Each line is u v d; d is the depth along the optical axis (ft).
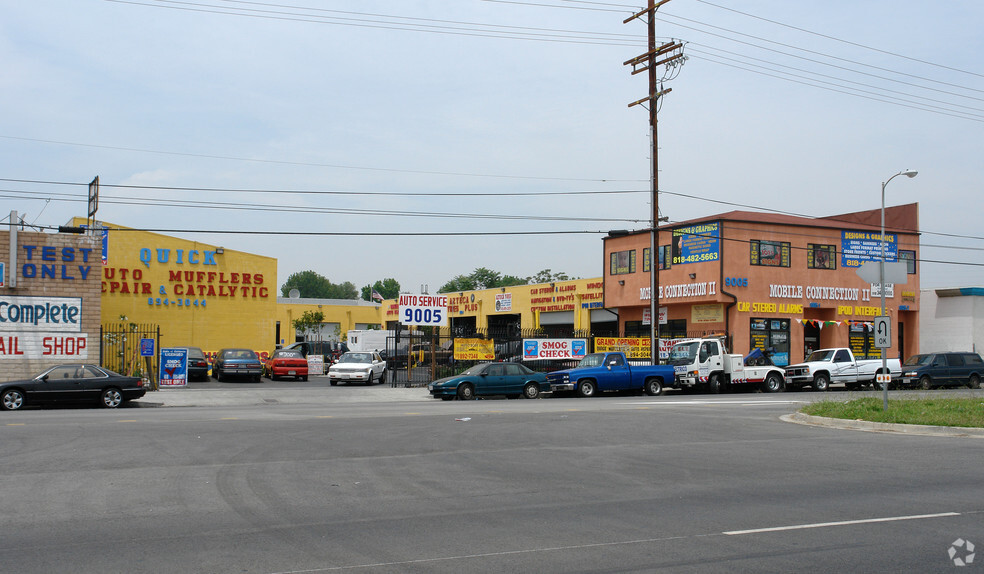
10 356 93.20
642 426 59.82
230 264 149.48
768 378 112.06
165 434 52.54
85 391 79.66
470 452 45.78
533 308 181.47
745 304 129.70
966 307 146.92
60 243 96.22
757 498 32.60
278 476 37.52
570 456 44.39
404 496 33.12
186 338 145.18
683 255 136.46
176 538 25.95
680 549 24.39
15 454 43.57
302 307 234.79
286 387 115.75
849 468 40.11
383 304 229.45
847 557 23.38
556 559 23.29
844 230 140.15
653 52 108.68
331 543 25.30
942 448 47.32
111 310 139.85
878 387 120.26
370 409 78.33
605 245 155.02
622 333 153.79
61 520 28.53
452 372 119.44
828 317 139.85
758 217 136.26
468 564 22.79
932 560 23.06
